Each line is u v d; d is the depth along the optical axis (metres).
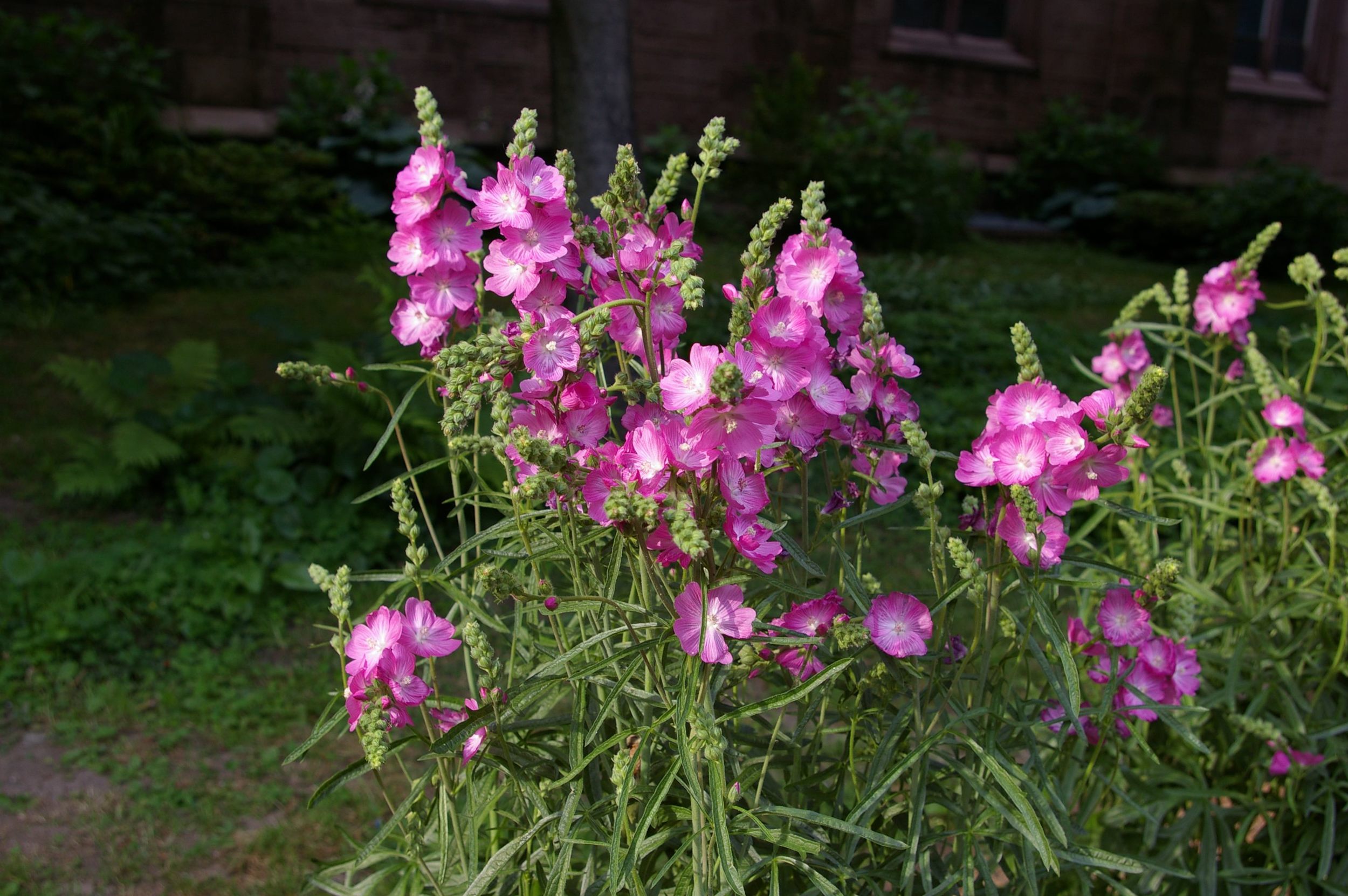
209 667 4.04
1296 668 2.40
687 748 1.30
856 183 12.77
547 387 1.46
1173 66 15.98
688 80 13.41
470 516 5.05
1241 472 2.71
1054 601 1.84
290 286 9.16
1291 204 13.76
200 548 4.51
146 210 9.43
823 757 1.78
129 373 5.58
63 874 3.00
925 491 1.57
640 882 1.51
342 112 11.37
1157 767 2.20
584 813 1.50
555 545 1.60
